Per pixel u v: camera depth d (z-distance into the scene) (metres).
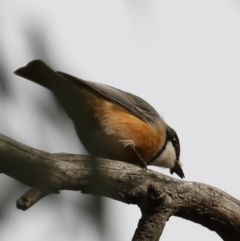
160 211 6.69
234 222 7.55
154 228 6.64
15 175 4.04
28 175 4.19
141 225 6.68
